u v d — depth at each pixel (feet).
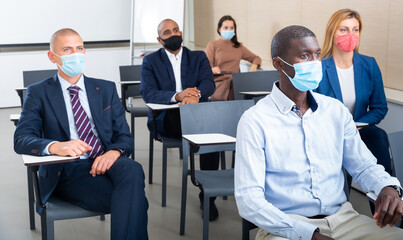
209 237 9.52
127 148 8.27
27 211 11.14
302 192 5.77
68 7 23.65
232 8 20.48
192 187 12.36
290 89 5.86
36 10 23.04
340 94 10.23
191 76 12.49
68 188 7.71
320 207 5.77
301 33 5.73
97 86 8.59
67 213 7.29
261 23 18.22
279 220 5.26
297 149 5.77
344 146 6.00
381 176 5.65
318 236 5.04
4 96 22.93
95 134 8.46
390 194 5.31
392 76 12.15
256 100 11.91
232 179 8.78
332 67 10.28
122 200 7.23
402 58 11.73
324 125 5.86
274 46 5.90
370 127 10.02
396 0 11.68
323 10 14.51
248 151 5.70
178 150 15.83
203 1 23.47
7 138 17.89
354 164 5.94
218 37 22.13
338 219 5.70
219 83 17.61
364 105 10.33
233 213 10.72
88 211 7.42
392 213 5.16
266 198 5.86
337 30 10.12
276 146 5.76
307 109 5.94
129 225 7.16
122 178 7.43
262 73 12.75
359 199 11.28
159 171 13.69
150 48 25.08
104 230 10.09
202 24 23.88
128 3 24.64
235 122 9.50
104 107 8.55
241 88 12.55
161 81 12.35
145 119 20.59
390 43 12.06
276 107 5.85
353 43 9.96
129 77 14.88
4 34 22.74
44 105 8.16
